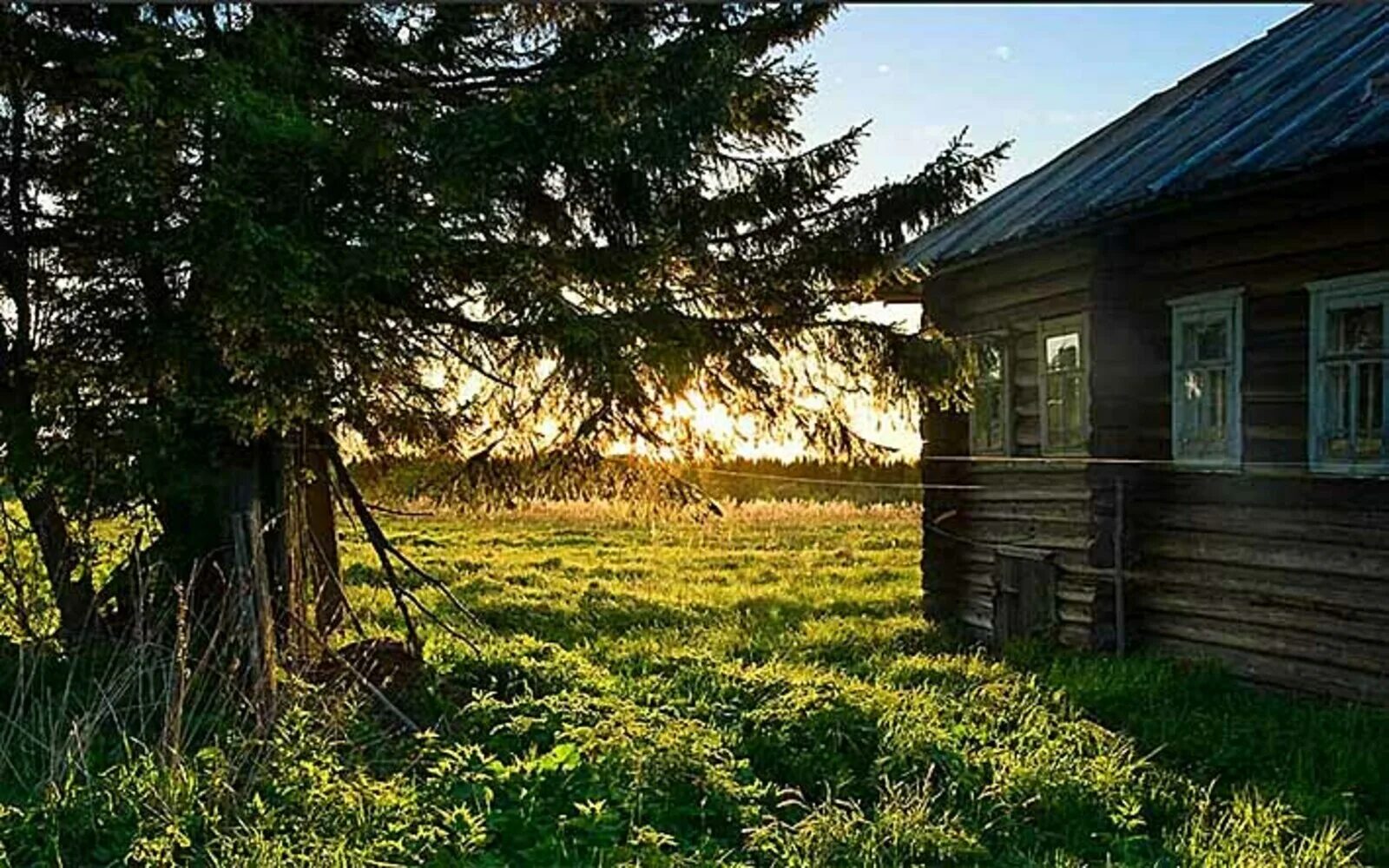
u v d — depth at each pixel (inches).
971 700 298.5
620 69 240.8
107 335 262.5
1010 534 450.3
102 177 226.1
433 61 283.9
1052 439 422.9
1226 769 246.7
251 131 218.1
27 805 203.8
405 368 267.3
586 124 235.3
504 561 734.5
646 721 249.0
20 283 275.0
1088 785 220.7
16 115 272.8
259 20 248.2
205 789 204.4
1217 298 352.2
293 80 242.5
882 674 352.2
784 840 194.9
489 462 304.2
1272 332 335.3
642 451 301.7
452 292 261.3
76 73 261.1
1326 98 337.1
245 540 253.8
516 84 283.7
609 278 262.7
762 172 278.8
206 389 245.9
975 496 479.2
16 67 255.6
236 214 215.5
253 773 211.0
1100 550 382.0
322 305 224.4
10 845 186.7
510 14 284.5
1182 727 277.9
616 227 264.7
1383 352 301.1
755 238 284.8
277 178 226.7
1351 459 310.3
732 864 187.2
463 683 303.0
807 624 478.6
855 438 306.8
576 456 302.8
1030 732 259.6
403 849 184.5
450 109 274.4
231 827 194.2
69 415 261.0
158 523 295.4
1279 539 331.3
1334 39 403.9
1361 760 243.3
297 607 281.1
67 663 272.5
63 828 191.5
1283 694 324.8
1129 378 382.3
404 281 246.5
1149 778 231.6
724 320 284.0
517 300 251.1
